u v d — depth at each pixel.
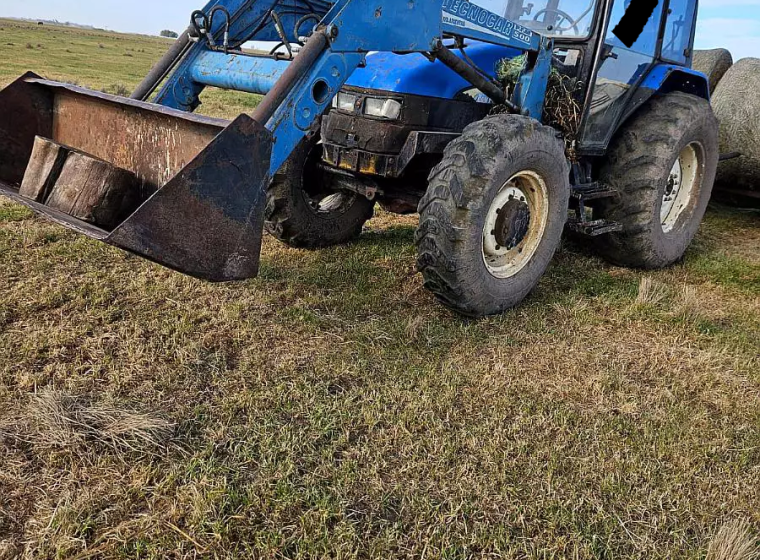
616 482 2.30
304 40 2.99
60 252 4.09
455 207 3.18
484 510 2.13
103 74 17.50
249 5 3.90
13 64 18.38
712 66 6.71
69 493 2.07
